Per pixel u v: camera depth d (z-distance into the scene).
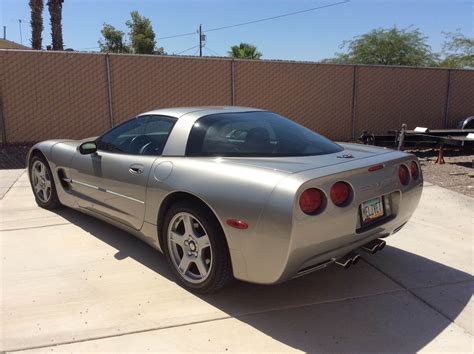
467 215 5.75
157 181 3.62
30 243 4.55
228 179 3.11
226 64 11.57
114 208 4.27
